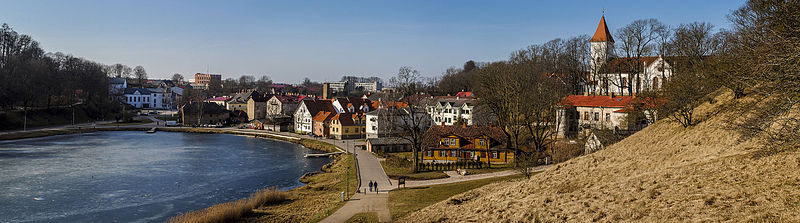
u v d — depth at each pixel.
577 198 28.98
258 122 142.88
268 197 48.28
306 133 126.38
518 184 39.59
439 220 33.44
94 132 129.88
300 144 107.50
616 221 22.67
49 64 165.50
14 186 56.19
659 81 84.12
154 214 46.31
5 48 158.62
